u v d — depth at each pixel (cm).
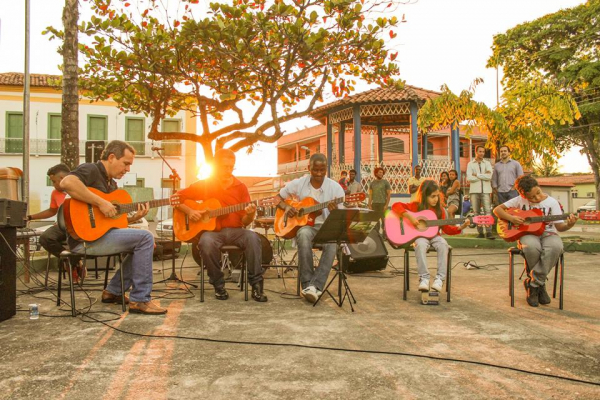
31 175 2742
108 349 318
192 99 906
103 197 434
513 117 1255
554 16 2564
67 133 702
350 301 459
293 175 3500
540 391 251
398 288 580
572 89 2589
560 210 480
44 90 2745
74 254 423
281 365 288
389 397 242
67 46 704
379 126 1847
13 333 358
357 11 689
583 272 717
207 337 351
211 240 494
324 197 530
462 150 2847
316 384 258
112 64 780
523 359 304
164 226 1048
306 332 367
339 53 750
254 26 680
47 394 241
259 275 498
